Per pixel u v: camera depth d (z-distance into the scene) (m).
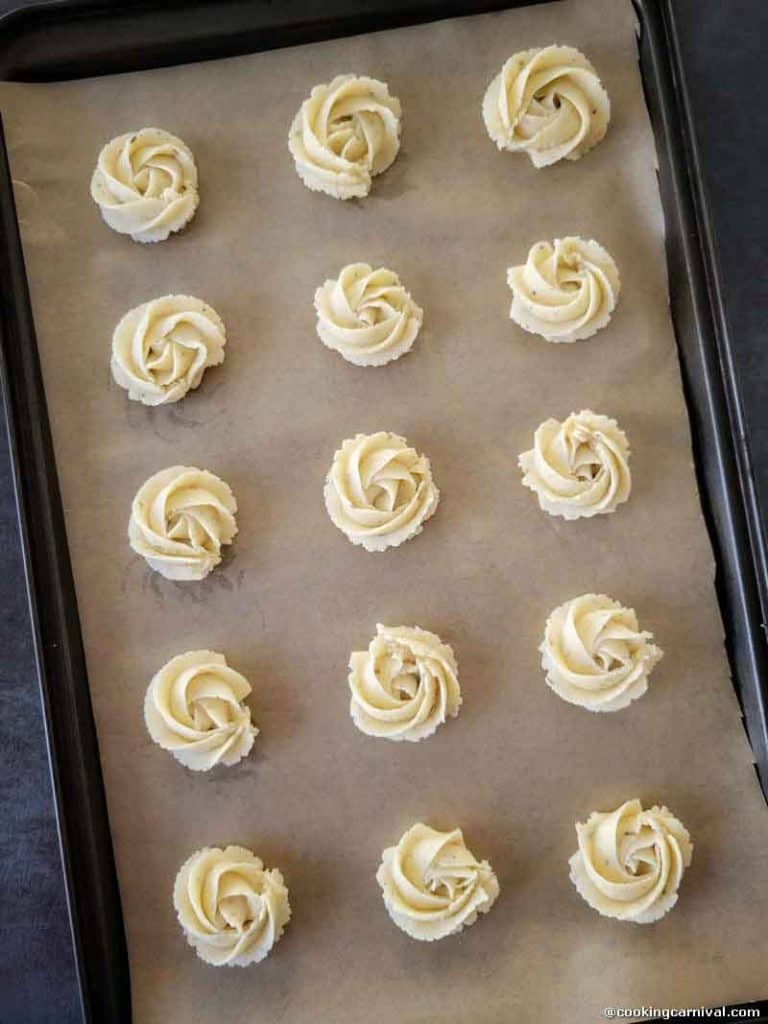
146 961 0.33
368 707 0.34
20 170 0.36
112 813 0.34
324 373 0.36
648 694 0.34
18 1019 0.39
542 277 0.35
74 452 0.35
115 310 0.36
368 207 0.36
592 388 0.36
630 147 0.36
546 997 0.33
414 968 0.33
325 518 0.35
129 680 0.34
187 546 0.34
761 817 0.34
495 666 0.35
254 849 0.34
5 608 0.40
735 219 0.41
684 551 0.35
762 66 0.41
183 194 0.36
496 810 0.34
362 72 0.37
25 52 0.36
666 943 0.33
